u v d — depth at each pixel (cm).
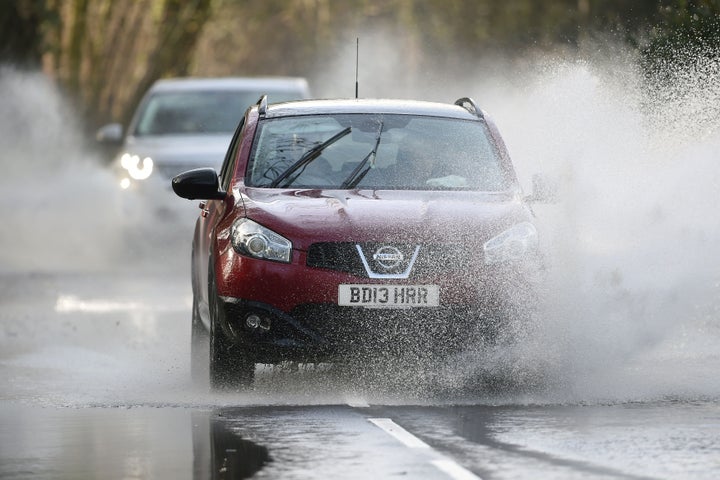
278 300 2398
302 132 2788
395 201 2550
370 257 2411
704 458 1888
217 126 5278
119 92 8694
